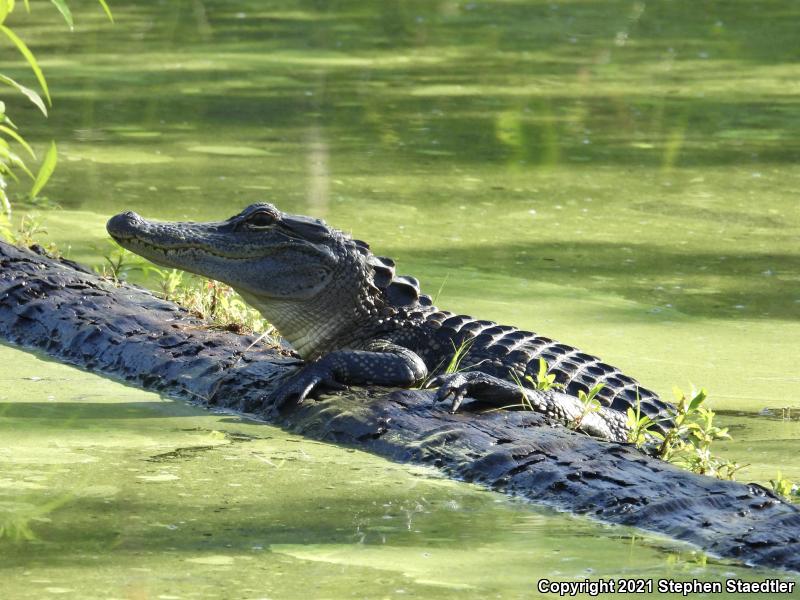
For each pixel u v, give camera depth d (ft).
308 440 55.11
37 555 40.96
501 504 47.52
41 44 172.04
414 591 38.70
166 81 150.30
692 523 44.55
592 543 43.47
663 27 194.90
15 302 70.38
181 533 43.21
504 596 38.60
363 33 185.88
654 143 128.47
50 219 93.71
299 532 43.70
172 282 75.77
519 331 66.64
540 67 164.86
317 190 106.32
